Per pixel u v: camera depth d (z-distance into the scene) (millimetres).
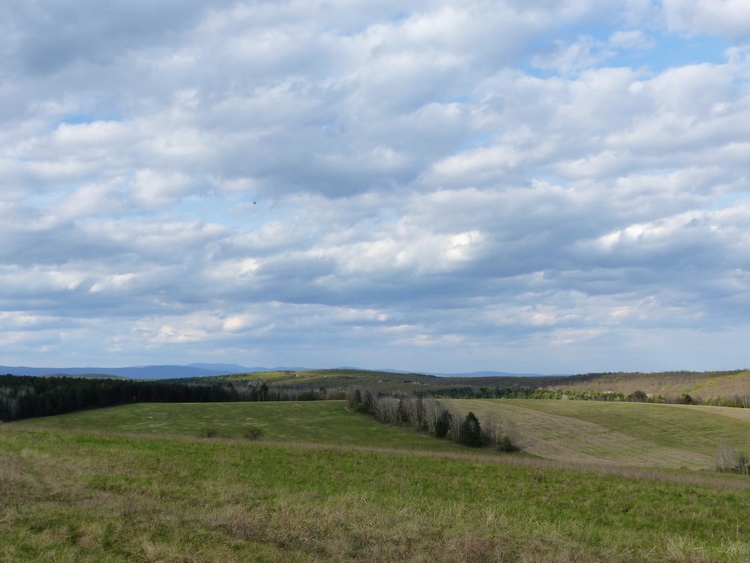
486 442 83438
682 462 74375
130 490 19344
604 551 13977
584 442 84250
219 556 11906
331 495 21266
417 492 23672
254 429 73438
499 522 16406
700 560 13555
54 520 14234
